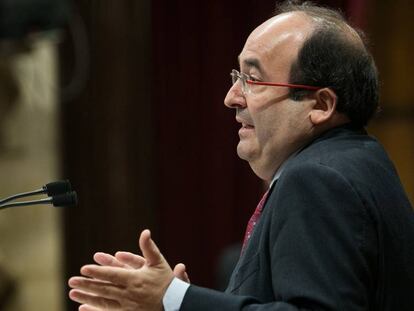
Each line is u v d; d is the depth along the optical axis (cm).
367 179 499
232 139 1318
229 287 524
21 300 1223
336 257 463
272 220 489
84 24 1245
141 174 1290
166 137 1306
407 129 1508
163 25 1287
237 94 550
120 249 1282
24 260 1224
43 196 1115
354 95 525
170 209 1322
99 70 1259
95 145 1265
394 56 1501
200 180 1324
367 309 480
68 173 1260
